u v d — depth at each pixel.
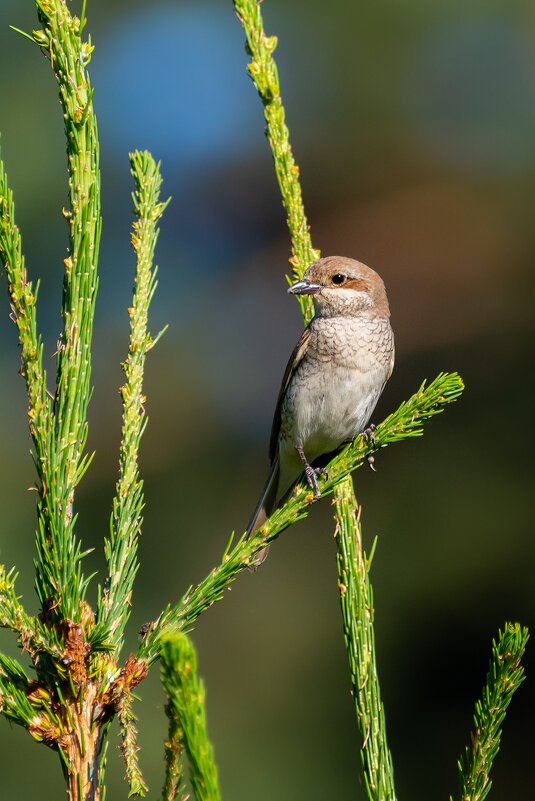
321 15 12.87
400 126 13.23
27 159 12.13
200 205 14.24
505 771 10.47
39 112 12.20
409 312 12.80
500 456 11.58
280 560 11.65
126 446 4.38
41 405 3.99
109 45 13.68
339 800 9.67
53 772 8.91
